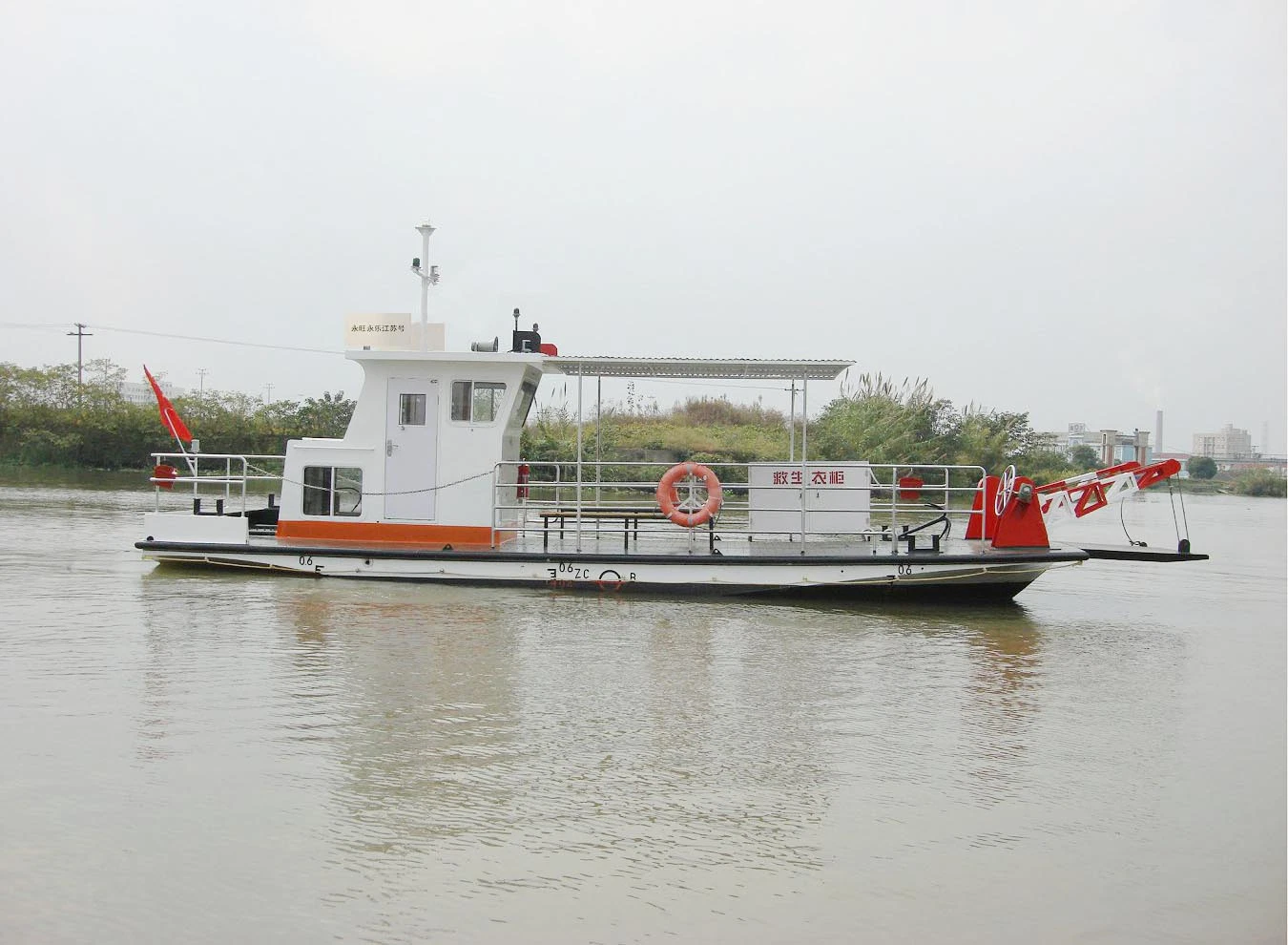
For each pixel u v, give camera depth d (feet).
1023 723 26.40
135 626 34.65
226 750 22.76
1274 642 37.09
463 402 43.91
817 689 28.86
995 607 43.06
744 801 20.66
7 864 17.44
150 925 15.62
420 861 17.76
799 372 44.55
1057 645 36.01
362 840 18.51
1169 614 43.27
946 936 15.84
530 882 17.11
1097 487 45.83
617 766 22.31
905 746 24.20
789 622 37.83
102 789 20.52
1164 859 18.61
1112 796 21.49
